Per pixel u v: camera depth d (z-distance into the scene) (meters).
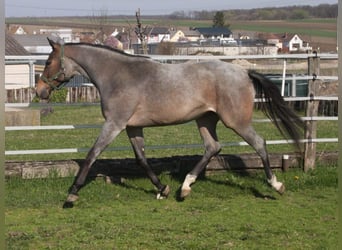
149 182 8.23
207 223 6.64
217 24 80.06
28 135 14.81
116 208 7.25
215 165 8.62
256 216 6.96
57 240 6.01
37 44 53.72
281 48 54.22
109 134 7.20
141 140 7.68
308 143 8.84
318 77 8.75
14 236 6.10
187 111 7.22
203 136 7.70
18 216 6.86
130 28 40.25
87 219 6.76
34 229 6.37
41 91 7.54
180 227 6.48
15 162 8.22
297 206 7.42
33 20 101.50
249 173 8.74
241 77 7.25
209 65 7.30
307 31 69.06
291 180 8.44
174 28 75.12
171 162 8.50
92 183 8.12
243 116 7.25
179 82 7.20
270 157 8.80
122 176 8.35
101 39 42.16
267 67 34.34
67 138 14.27
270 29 77.75
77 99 25.19
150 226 6.50
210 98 7.25
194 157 8.69
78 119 18.92
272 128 15.80
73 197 7.23
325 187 8.34
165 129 15.97
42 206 7.27
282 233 6.32
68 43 7.50
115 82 7.23
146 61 7.33
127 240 6.03
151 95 7.19
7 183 7.95
